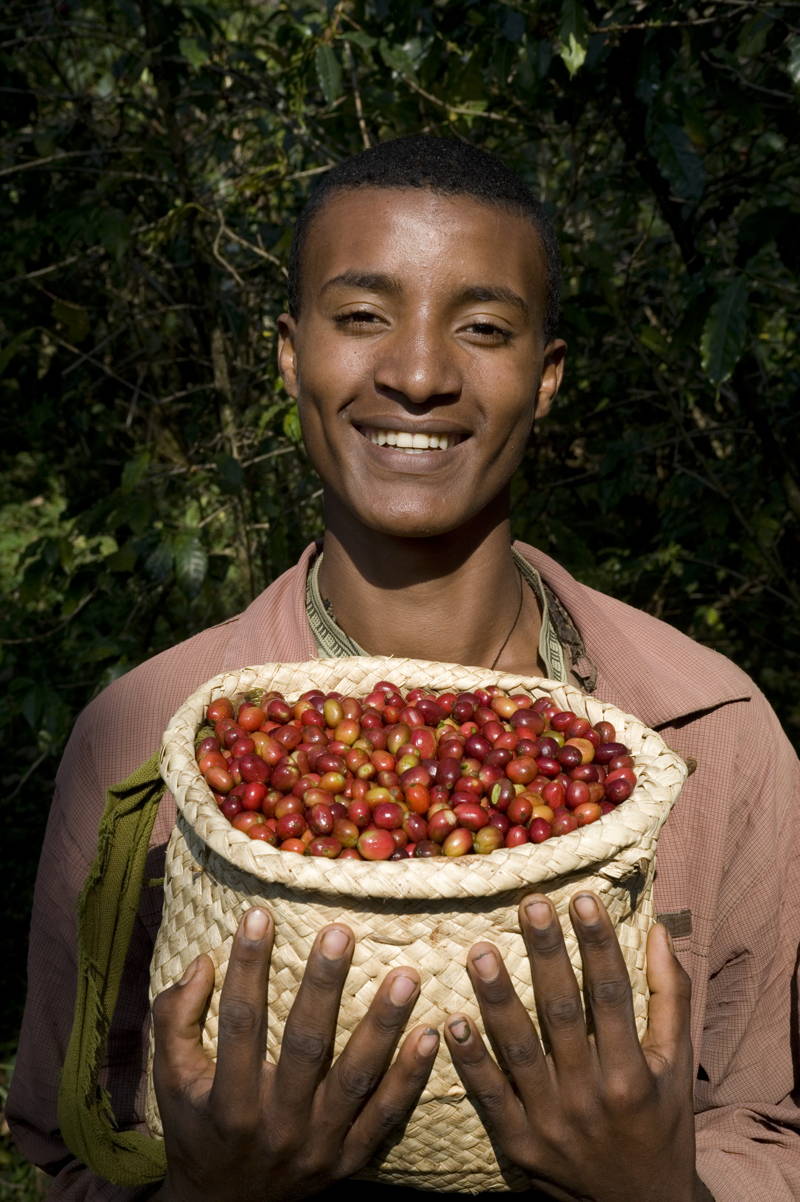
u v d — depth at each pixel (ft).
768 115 12.10
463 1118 4.01
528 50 10.80
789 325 14.30
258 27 14.98
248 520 14.79
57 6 13.65
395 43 11.62
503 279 4.99
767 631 16.39
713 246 11.73
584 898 3.82
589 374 14.58
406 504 5.04
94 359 15.75
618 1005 3.88
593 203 14.55
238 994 3.85
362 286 4.96
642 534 15.61
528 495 14.99
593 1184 4.08
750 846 5.58
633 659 5.72
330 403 5.12
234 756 4.83
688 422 15.39
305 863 3.78
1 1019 15.38
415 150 5.12
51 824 5.80
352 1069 3.81
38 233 13.12
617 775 4.57
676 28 10.24
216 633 5.92
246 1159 4.02
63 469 16.70
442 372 4.88
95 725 5.71
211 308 14.53
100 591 14.48
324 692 5.26
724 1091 5.63
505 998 3.76
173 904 4.42
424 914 3.83
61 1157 5.63
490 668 5.74
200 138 14.28
